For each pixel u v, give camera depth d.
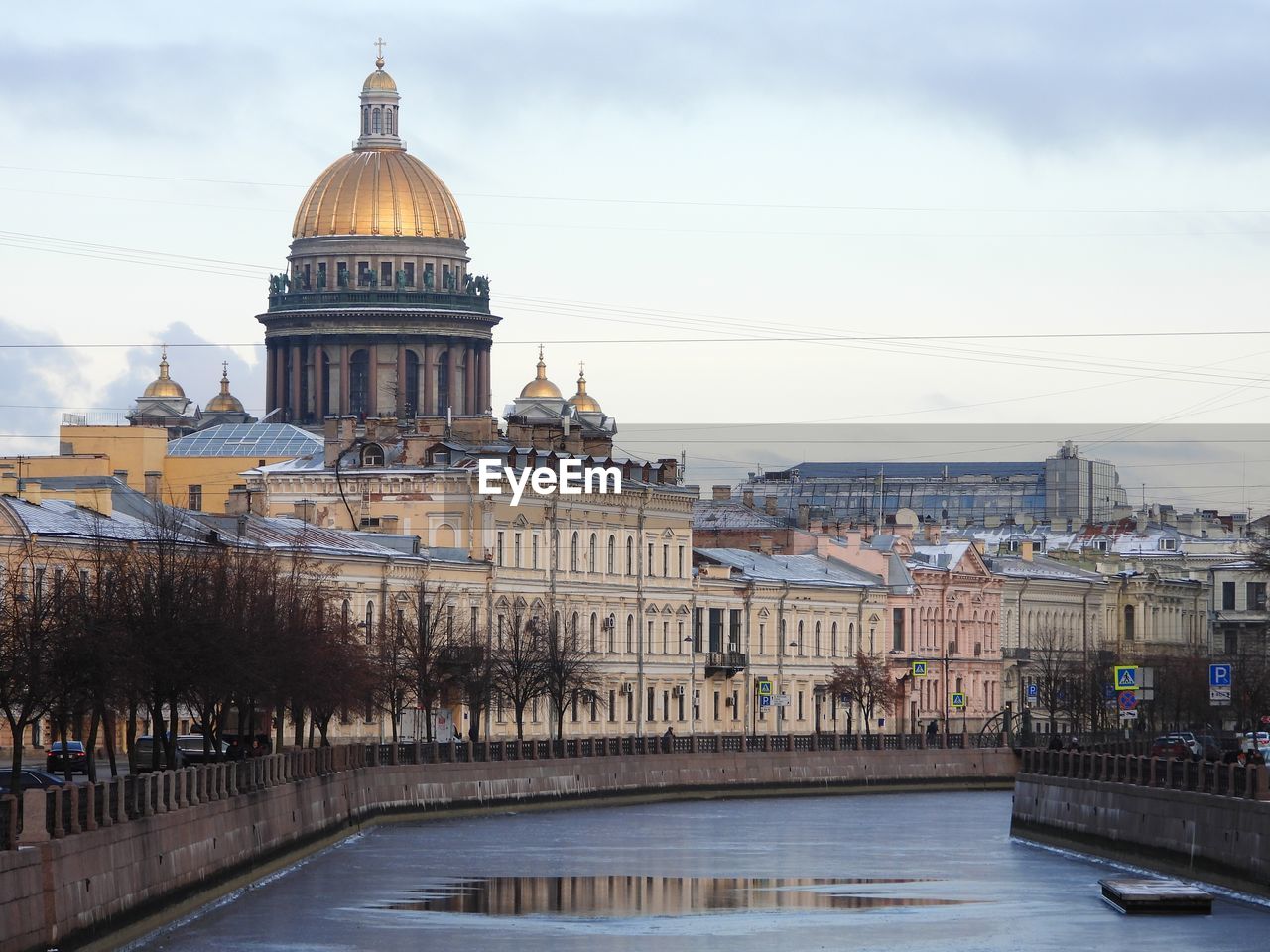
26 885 126.31
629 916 175.25
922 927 168.88
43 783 184.38
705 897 186.62
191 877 163.00
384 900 181.25
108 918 140.62
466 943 160.50
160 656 181.75
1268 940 159.25
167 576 193.12
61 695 170.25
